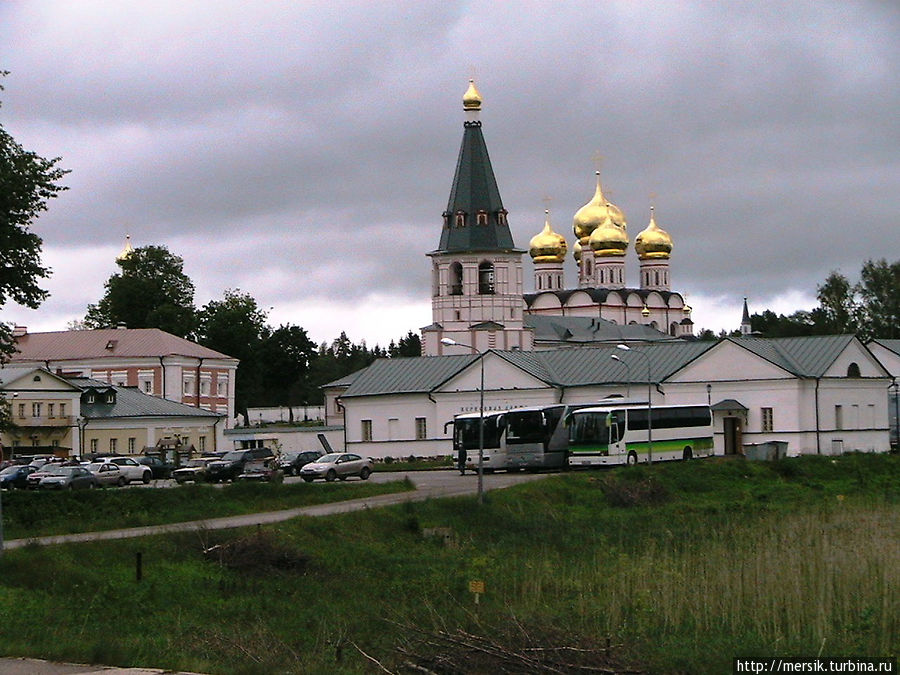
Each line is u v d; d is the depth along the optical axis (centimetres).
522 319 18462
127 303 18600
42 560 4766
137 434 12750
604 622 4188
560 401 11638
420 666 3472
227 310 18675
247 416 18225
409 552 5931
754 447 10294
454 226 18312
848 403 10969
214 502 7088
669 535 6181
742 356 10881
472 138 18450
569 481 8069
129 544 5172
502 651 3506
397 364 12588
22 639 3575
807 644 3862
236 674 3253
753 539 5809
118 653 3331
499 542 6275
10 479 9225
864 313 18925
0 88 6888
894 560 4825
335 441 13300
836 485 9062
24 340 15700
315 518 6066
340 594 4931
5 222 6700
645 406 9800
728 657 3700
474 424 9844
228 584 4969
